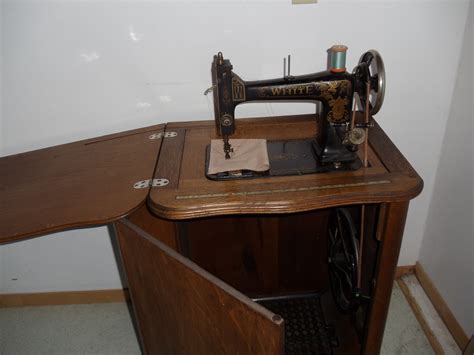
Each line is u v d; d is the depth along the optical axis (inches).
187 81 63.2
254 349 40.3
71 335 78.4
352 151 51.0
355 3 58.3
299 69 63.0
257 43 60.5
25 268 80.0
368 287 58.1
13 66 60.6
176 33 59.3
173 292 46.5
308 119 62.4
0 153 67.6
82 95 63.7
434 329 74.5
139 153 57.8
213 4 57.2
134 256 49.6
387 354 71.9
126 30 58.8
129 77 62.6
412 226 81.2
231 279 80.3
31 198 50.1
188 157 55.2
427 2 58.9
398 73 64.8
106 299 84.5
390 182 47.8
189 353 52.4
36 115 64.9
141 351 74.3
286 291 81.0
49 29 58.1
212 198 46.8
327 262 76.2
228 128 51.0
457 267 70.9
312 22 59.3
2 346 76.6
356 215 61.4
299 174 50.0
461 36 62.2
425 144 72.1
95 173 54.2
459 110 66.0
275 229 74.1
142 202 48.2
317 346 68.9
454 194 69.8
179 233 63.6
